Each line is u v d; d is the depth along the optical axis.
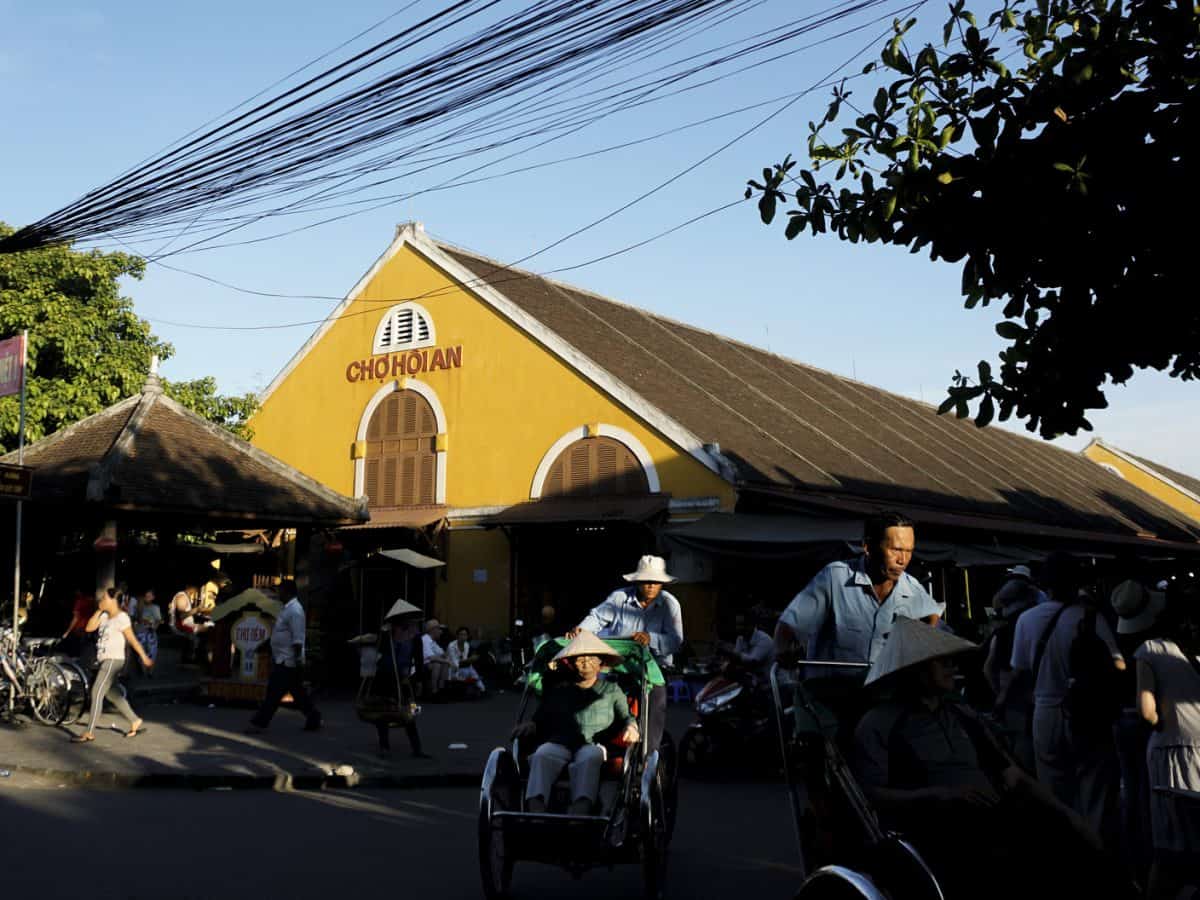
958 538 26.09
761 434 25.47
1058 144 6.59
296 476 20.55
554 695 7.48
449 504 26.23
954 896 4.27
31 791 10.34
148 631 19.28
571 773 6.96
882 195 7.40
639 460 23.27
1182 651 5.88
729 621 21.80
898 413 38.88
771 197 7.74
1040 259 6.97
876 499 24.69
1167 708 5.79
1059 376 7.05
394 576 26.98
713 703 12.02
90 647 17.20
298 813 9.54
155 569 25.83
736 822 9.32
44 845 8.00
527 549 25.05
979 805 4.59
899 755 4.81
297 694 14.68
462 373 26.62
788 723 5.35
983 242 6.95
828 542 18.58
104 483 16.75
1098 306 6.85
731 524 20.70
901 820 4.52
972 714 5.07
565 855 6.48
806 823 5.09
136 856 7.72
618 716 7.40
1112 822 6.53
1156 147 6.39
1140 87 6.58
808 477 23.77
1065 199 6.59
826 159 7.59
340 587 23.55
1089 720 6.57
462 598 25.56
